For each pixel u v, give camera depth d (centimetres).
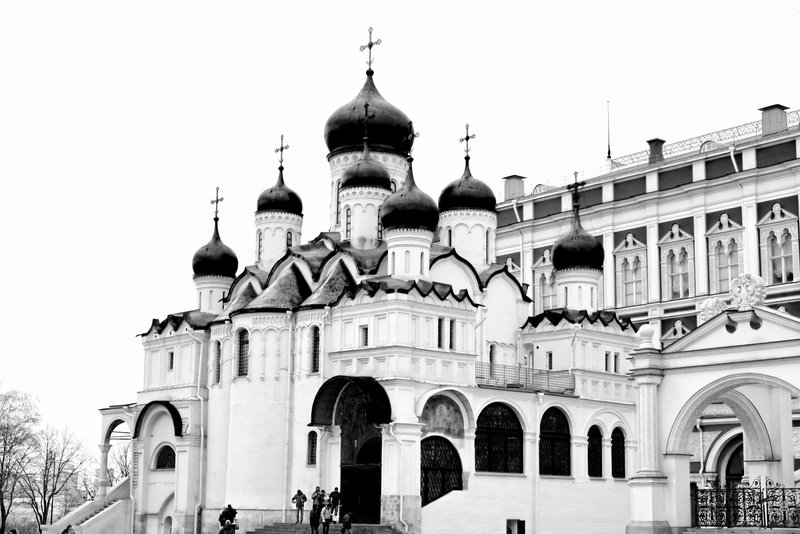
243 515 6300
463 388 6144
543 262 8894
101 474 7981
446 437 6069
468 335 6334
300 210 7819
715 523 4306
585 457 6800
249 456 6375
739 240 7444
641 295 8088
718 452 6856
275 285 6719
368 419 5866
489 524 6150
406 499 5731
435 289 6200
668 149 8575
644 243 8088
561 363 7000
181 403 7269
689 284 7744
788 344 4066
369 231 7006
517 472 6406
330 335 6344
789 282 7075
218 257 7875
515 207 9206
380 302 6069
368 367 6059
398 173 7506
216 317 7412
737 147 7500
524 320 7288
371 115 7431
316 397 6009
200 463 7006
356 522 5897
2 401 9681
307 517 6166
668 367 4456
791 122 7819
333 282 6581
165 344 7725
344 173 7156
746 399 4591
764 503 4231
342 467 6025
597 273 7381
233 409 6519
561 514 6569
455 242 7319
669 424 4412
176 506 7038
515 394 6450
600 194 8519
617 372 7212
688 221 7800
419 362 6022
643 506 4359
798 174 7119
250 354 6512
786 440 4581
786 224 7156
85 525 7281
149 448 7538
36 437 9950
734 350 4238
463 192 7344
